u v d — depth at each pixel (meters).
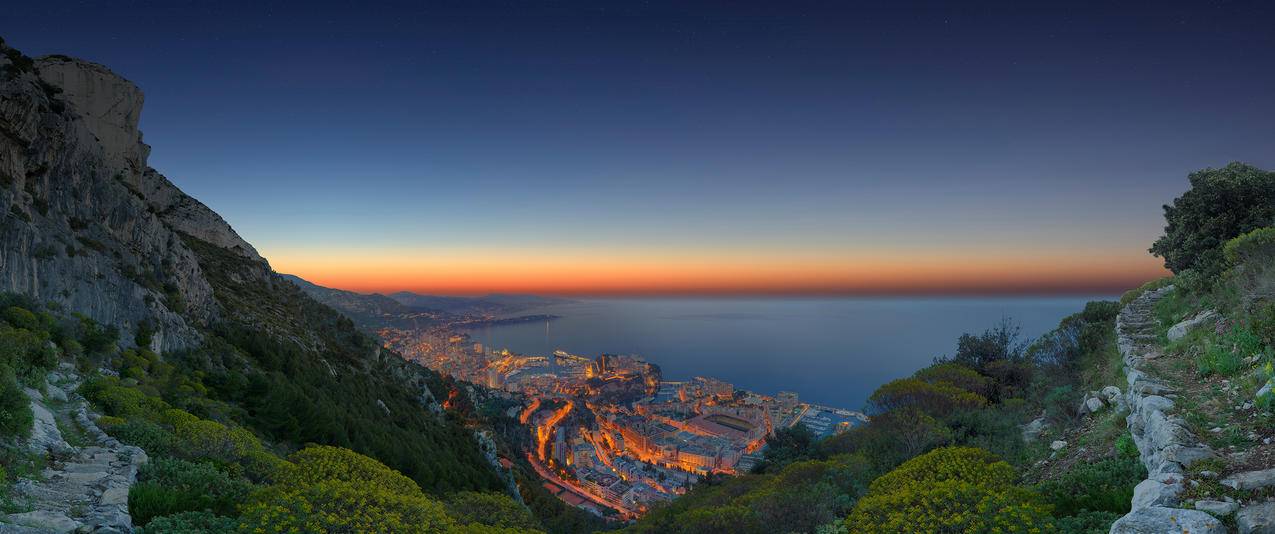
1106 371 15.71
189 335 28.98
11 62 26.34
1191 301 17.09
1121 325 18.72
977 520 7.73
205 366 27.62
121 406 14.15
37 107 25.11
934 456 10.73
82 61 37.78
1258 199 21.98
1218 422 7.80
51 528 7.00
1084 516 7.68
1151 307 21.56
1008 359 24.27
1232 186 22.56
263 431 23.73
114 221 29.59
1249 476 6.11
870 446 18.77
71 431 11.35
